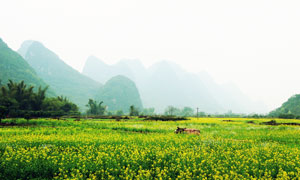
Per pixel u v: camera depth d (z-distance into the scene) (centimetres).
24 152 1115
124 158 1102
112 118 5759
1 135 1864
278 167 1039
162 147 1415
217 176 872
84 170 940
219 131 2602
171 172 970
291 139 1978
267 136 2122
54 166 978
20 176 912
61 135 1864
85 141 1516
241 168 1000
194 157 1123
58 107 7262
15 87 6569
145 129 2697
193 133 2291
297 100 14962
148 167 1034
